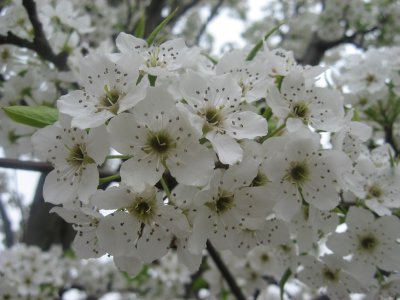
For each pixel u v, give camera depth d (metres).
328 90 0.11
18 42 0.16
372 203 0.12
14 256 0.21
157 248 0.10
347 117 0.11
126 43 0.11
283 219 0.10
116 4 0.37
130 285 0.30
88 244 0.11
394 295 0.12
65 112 0.10
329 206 0.11
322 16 0.34
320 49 0.35
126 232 0.10
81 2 0.28
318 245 0.15
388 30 0.34
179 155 0.10
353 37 0.35
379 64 0.17
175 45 0.11
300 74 0.11
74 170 0.10
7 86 0.16
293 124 0.10
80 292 0.31
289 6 0.46
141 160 0.10
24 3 0.15
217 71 0.12
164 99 0.10
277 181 0.10
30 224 0.25
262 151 0.10
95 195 0.10
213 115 0.10
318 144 0.10
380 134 0.18
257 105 0.13
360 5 0.33
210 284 0.23
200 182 0.09
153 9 0.30
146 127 0.10
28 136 0.16
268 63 0.12
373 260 0.12
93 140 0.10
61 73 0.16
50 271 0.22
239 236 0.11
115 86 0.10
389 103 0.18
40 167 0.13
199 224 0.10
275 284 0.23
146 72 0.10
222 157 0.09
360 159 0.13
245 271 0.22
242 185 0.10
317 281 0.13
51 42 0.17
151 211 0.10
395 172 0.13
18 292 0.20
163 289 0.29
